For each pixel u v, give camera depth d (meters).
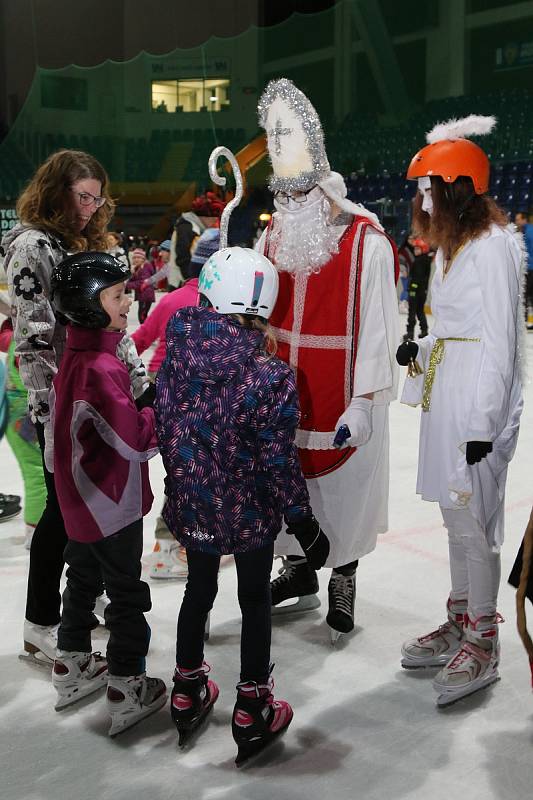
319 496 2.59
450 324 2.27
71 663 2.29
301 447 2.58
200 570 2.05
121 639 2.14
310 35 21.00
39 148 21.17
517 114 17.36
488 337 2.14
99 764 2.06
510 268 2.15
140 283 11.16
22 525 3.76
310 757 2.08
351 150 20.14
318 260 2.46
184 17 21.42
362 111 20.53
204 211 4.07
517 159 16.70
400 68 20.22
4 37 20.48
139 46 21.45
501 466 2.29
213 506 1.95
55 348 2.40
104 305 1.97
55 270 2.02
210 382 1.92
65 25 20.75
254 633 2.04
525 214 11.68
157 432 2.00
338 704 2.33
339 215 2.53
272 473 1.90
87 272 1.95
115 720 2.16
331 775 2.01
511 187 16.17
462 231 2.20
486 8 18.22
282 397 1.89
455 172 2.15
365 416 2.47
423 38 19.50
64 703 2.29
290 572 2.87
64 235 2.40
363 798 1.92
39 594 2.47
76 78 21.20
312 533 1.96
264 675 2.06
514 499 4.09
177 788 1.96
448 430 2.27
